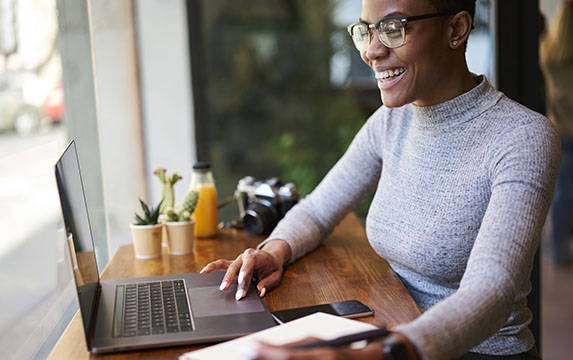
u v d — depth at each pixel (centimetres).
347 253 154
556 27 252
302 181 641
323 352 77
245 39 626
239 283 121
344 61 625
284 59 632
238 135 632
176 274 133
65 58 179
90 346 97
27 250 135
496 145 118
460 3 120
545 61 252
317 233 156
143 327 104
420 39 119
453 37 123
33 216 143
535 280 216
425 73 122
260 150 636
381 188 144
